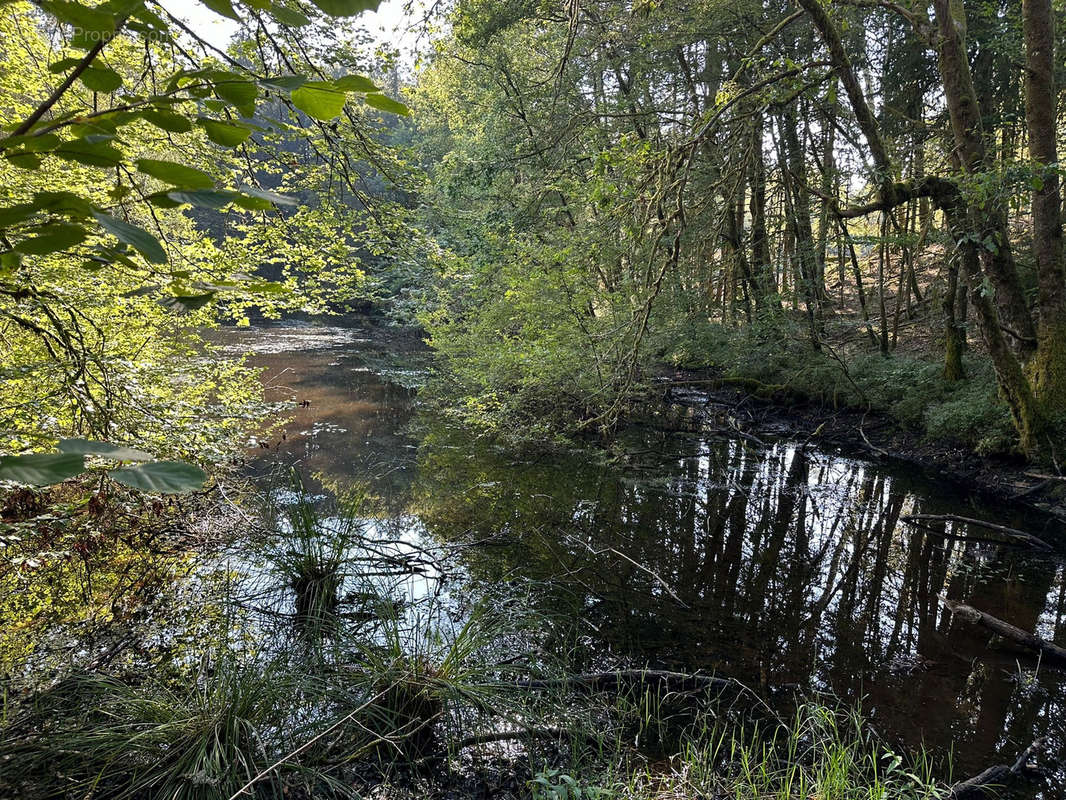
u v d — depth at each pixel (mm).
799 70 6367
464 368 11820
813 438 10195
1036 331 7789
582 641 4223
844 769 2793
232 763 2600
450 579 5094
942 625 4668
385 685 3230
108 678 3254
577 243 9078
